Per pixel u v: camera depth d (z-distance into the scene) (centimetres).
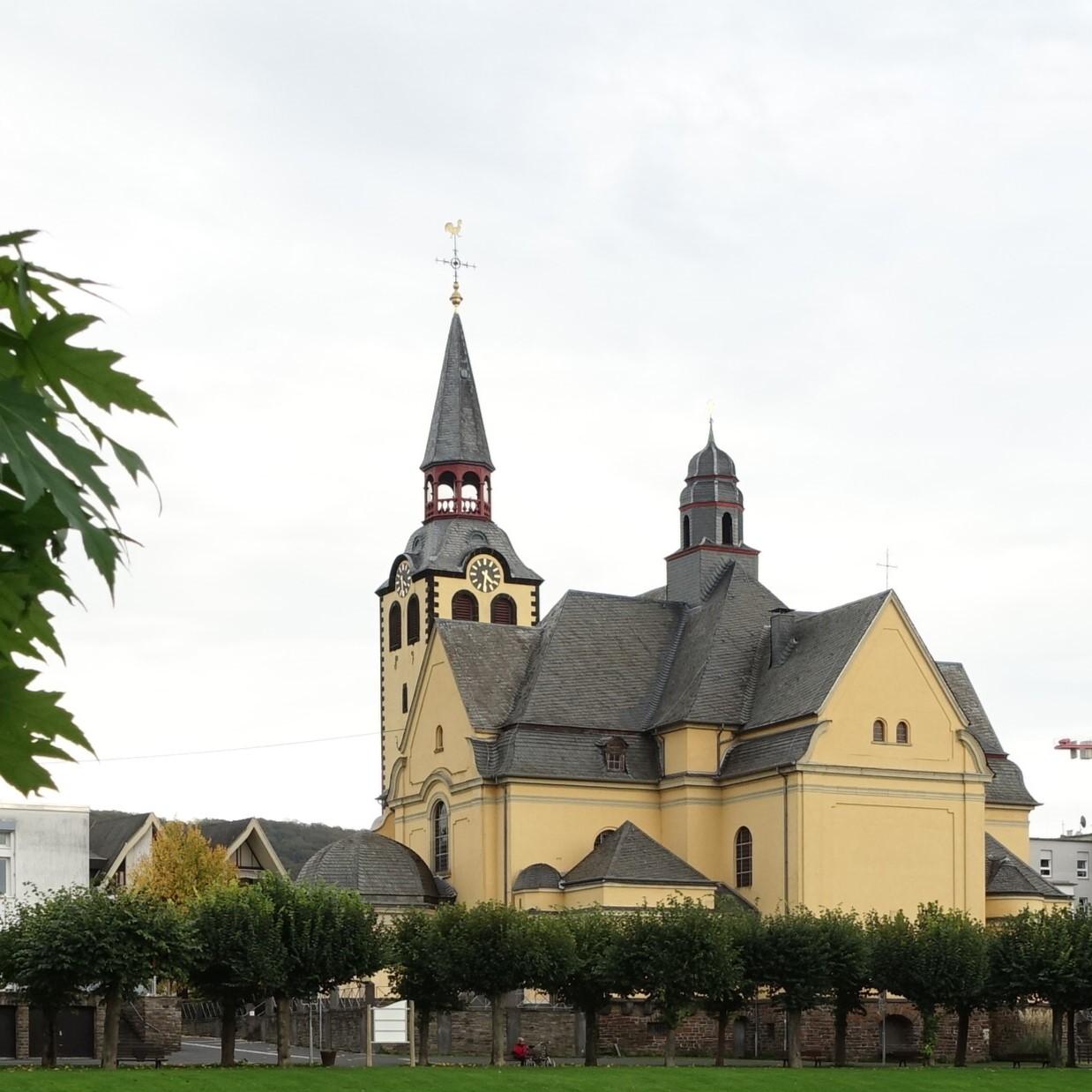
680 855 9762
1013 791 10894
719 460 11094
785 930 7706
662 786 9944
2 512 418
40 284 460
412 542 14288
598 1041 8406
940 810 9512
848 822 9312
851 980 7788
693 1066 7431
